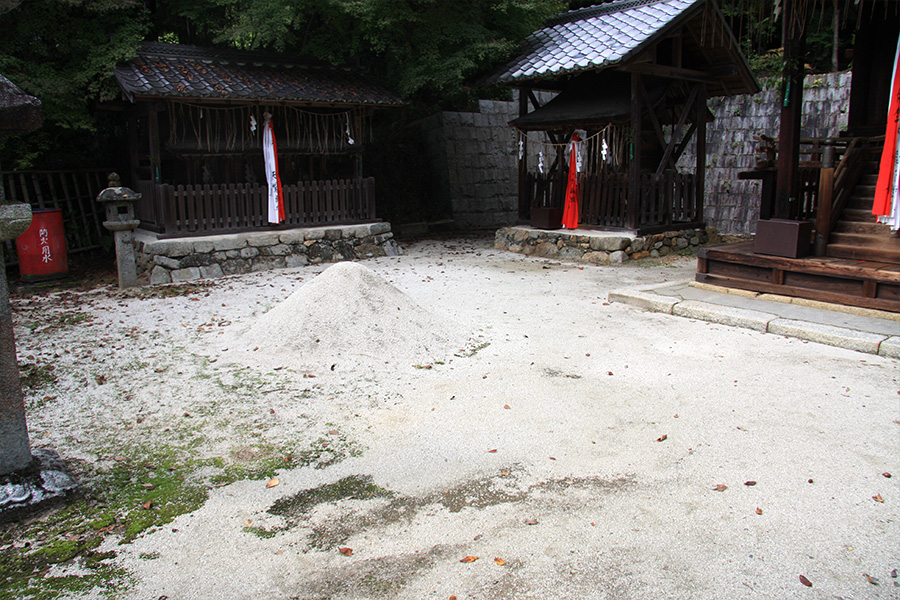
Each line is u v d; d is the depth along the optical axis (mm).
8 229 3178
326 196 11695
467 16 12750
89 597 2701
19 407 3398
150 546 3064
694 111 12188
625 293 8031
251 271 10570
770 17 8703
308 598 2689
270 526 3236
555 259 11477
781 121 7668
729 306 7297
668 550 2980
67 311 7859
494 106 17297
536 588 2727
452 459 3939
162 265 9820
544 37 12547
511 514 3309
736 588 2711
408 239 14422
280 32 11953
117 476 3754
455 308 7754
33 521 3273
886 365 5535
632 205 11125
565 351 6047
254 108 11219
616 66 10211
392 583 2777
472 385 5188
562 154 12633
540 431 4320
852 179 8172
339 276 6414
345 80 11852
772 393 4938
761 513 3281
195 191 10344
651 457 3922
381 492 3562
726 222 13844
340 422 4512
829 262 7281
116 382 5320
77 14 10562
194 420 4559
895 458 3865
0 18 9656
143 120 11195
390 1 11664
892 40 9055
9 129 3197
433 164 16516
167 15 13898
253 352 5984
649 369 5527
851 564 2867
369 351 5844
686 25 10938
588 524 3203
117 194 8938
